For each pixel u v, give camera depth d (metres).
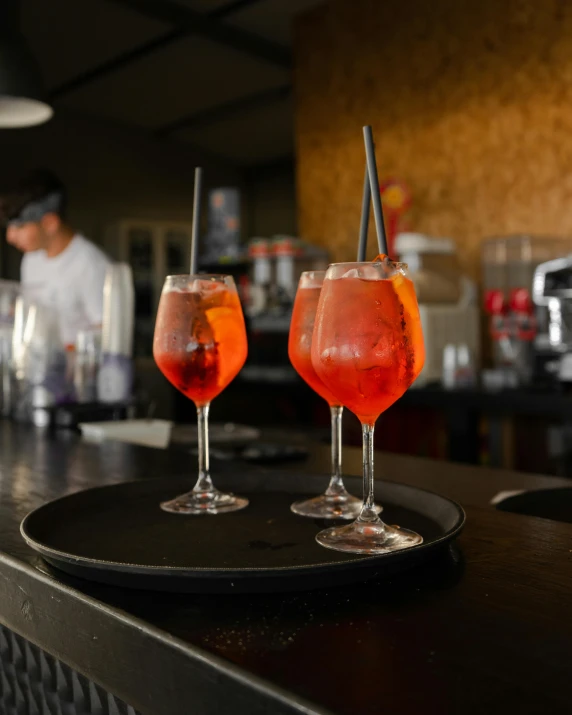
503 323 3.63
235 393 4.40
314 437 1.82
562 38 4.36
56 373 1.92
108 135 9.03
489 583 0.63
